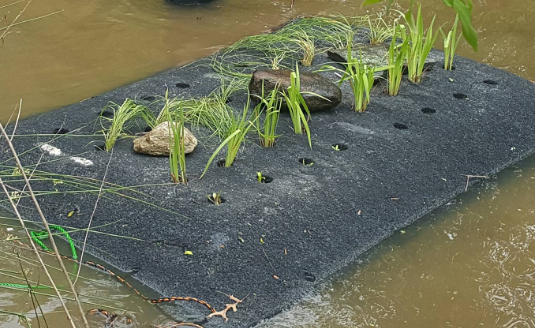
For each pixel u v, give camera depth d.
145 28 6.02
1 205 3.37
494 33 6.30
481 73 5.15
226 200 3.40
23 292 2.81
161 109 4.32
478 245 3.37
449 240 3.38
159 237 3.12
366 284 3.01
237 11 6.53
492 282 3.11
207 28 6.08
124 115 4.05
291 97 4.03
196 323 2.66
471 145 4.18
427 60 5.27
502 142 4.28
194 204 3.35
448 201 3.70
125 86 4.71
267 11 6.58
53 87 4.84
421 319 2.83
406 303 2.92
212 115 4.14
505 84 4.99
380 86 4.80
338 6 6.81
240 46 5.50
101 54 5.46
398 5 6.85
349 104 4.54
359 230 3.33
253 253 3.05
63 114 4.25
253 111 4.28
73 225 3.21
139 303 2.77
